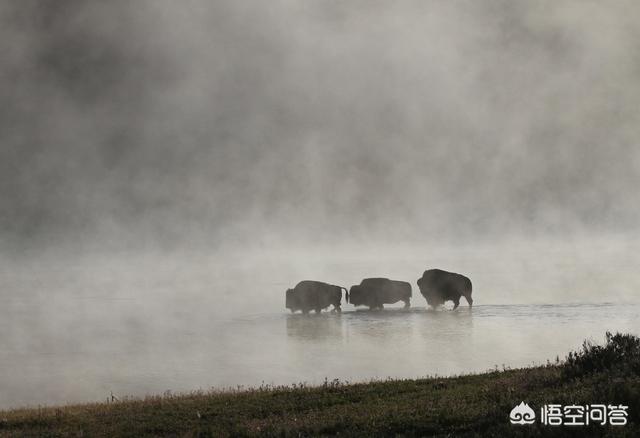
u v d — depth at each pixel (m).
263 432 43.44
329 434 43.00
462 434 40.41
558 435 37.53
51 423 52.66
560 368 54.69
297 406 53.00
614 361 51.28
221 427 47.09
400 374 80.06
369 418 45.31
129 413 54.19
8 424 52.88
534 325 124.12
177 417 51.75
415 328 123.69
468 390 52.72
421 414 44.97
